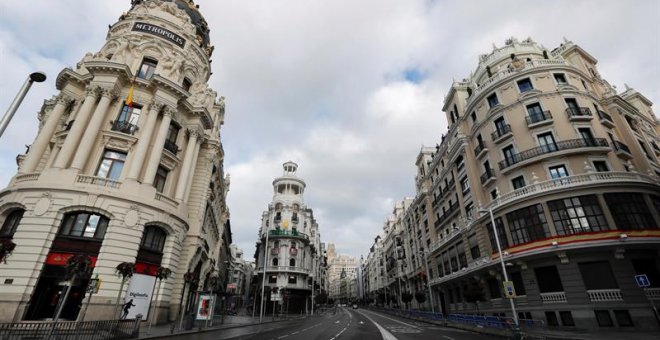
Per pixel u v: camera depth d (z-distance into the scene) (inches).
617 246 748.6
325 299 3580.2
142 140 841.5
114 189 756.0
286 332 810.2
